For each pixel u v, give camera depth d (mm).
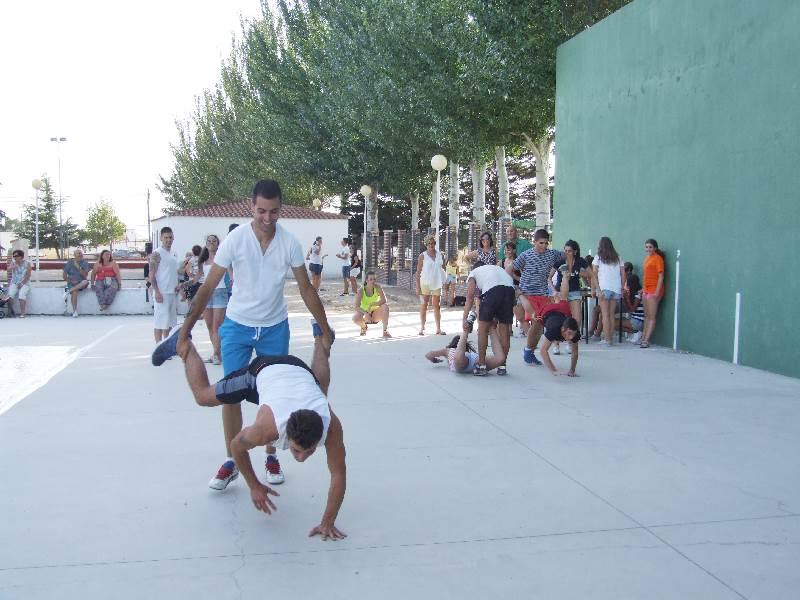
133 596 3477
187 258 15750
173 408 7172
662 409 7121
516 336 12219
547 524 4336
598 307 12062
